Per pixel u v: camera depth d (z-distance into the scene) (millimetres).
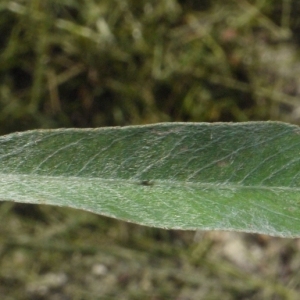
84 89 388
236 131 149
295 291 398
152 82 389
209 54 390
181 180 151
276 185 151
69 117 389
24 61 384
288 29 389
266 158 150
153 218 151
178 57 388
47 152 150
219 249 403
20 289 398
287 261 401
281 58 392
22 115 387
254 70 392
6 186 149
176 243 401
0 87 385
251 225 151
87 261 400
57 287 399
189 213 151
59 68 386
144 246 399
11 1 376
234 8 387
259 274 400
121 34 384
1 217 395
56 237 396
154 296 399
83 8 380
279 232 151
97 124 390
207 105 391
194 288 402
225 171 151
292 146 149
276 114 393
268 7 387
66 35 383
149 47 386
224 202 152
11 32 381
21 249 397
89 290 399
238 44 390
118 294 398
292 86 393
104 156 150
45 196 150
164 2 383
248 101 393
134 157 151
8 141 149
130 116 390
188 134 150
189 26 388
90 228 398
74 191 150
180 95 391
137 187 151
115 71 388
